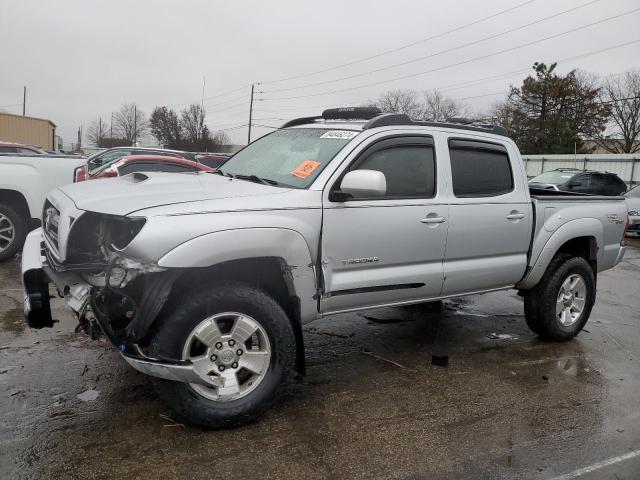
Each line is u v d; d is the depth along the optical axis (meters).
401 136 4.23
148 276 3.15
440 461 3.28
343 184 3.67
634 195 15.55
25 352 4.46
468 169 4.63
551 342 5.62
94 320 3.31
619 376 4.80
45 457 3.05
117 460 3.07
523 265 5.04
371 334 5.53
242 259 3.47
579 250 5.73
